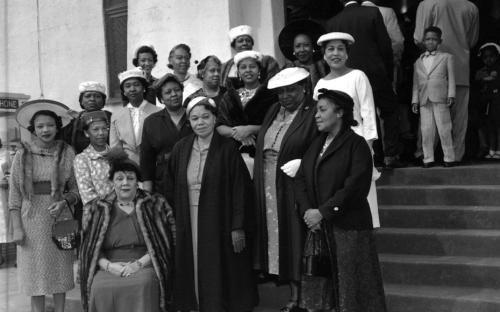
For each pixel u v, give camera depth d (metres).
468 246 5.38
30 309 5.20
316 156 4.22
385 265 5.32
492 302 4.56
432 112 6.65
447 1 7.05
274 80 4.54
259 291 5.32
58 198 5.16
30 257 5.07
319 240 4.11
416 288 5.06
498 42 8.84
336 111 4.14
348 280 3.97
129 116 5.59
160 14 7.75
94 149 5.23
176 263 4.65
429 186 6.27
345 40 4.84
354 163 4.05
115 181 4.64
